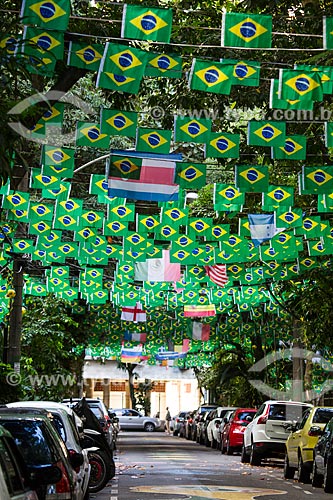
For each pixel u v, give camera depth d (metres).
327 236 24.38
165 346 49.34
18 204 21.91
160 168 17.91
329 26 13.48
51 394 34.69
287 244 24.44
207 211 31.03
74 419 16.56
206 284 34.41
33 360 34.78
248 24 13.24
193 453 39.12
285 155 16.64
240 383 50.88
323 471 21.28
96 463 19.94
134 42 16.72
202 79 14.08
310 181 18.41
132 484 22.31
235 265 29.06
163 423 79.81
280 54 18.59
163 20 13.26
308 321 28.50
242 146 20.59
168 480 23.62
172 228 23.30
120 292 32.62
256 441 29.92
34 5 12.94
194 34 18.47
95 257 24.61
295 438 24.73
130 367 78.25
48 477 8.66
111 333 44.62
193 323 43.94
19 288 26.08
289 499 19.27
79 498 13.26
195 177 17.81
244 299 32.50
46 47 13.22
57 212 22.28
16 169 15.51
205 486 21.97
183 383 92.62
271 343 45.78
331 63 17.56
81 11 16.17
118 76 13.77
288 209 22.34
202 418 50.94
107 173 18.14
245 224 23.86
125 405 89.44
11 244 24.17
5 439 8.20
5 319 29.75
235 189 20.83
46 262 28.25
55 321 35.88
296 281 30.89
